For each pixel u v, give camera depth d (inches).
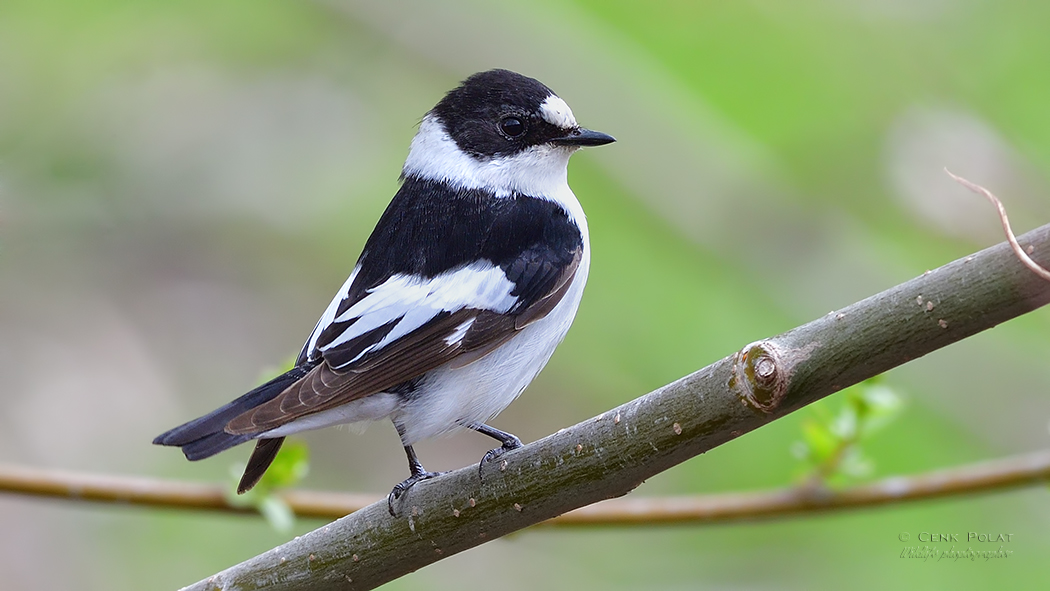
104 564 404.8
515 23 576.7
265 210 539.8
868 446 431.2
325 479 458.3
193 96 552.1
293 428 244.2
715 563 427.5
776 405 179.2
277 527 257.3
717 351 496.4
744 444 444.5
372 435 471.5
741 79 566.6
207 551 406.9
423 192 282.5
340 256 532.4
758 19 558.6
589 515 265.4
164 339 498.6
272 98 565.0
